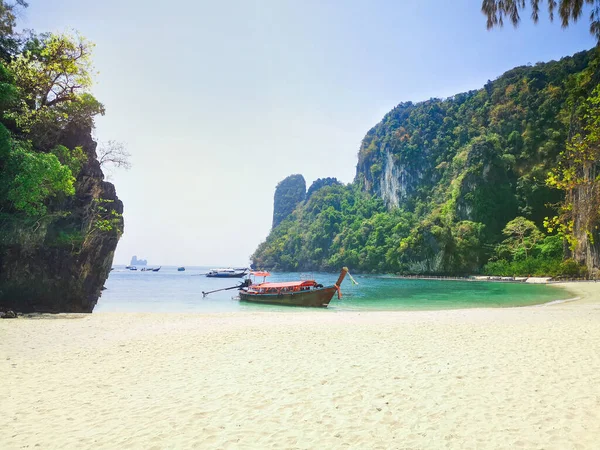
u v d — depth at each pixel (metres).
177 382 7.44
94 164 26.16
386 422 5.15
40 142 22.72
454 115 151.75
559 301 30.23
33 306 22.50
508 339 11.06
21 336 12.98
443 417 5.26
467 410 5.49
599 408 5.38
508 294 40.12
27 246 21.66
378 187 178.50
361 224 150.75
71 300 24.42
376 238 132.88
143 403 6.23
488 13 12.50
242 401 6.17
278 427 5.08
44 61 22.59
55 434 5.02
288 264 184.75
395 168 157.12
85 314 21.25
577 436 4.51
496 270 87.06
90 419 5.55
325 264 156.00
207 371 8.22
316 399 6.17
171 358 9.58
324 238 168.62
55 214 22.09
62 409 6.01
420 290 50.31
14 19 23.09
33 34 23.83
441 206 121.25
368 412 5.54
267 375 7.73
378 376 7.42
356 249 141.00
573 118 56.41
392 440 4.59
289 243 191.62
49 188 20.52
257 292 33.97
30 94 21.86
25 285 22.00
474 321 15.63
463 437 4.61
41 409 6.03
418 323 15.16
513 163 102.12
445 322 15.40
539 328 13.02
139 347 11.05
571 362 8.09
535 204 95.12
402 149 153.75
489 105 131.88
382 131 191.88
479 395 6.13
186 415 5.61
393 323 15.33
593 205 22.86
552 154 96.38
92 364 9.07
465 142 134.50
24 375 8.11
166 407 5.99
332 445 4.49
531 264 77.19
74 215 24.25
